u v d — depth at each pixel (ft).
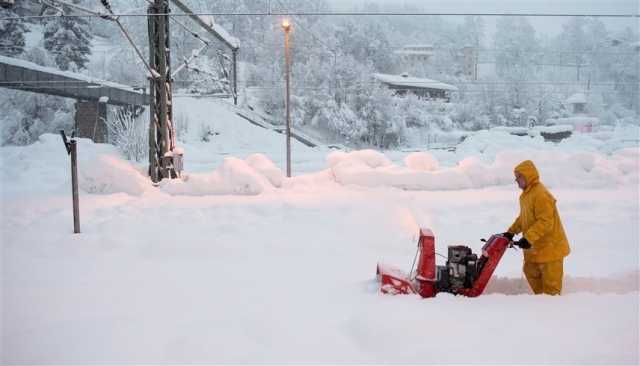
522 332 13.00
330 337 13.21
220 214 36.27
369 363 11.69
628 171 55.47
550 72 403.95
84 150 83.30
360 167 49.24
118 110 110.52
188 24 218.59
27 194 46.70
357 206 36.70
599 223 33.37
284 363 11.76
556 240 17.62
